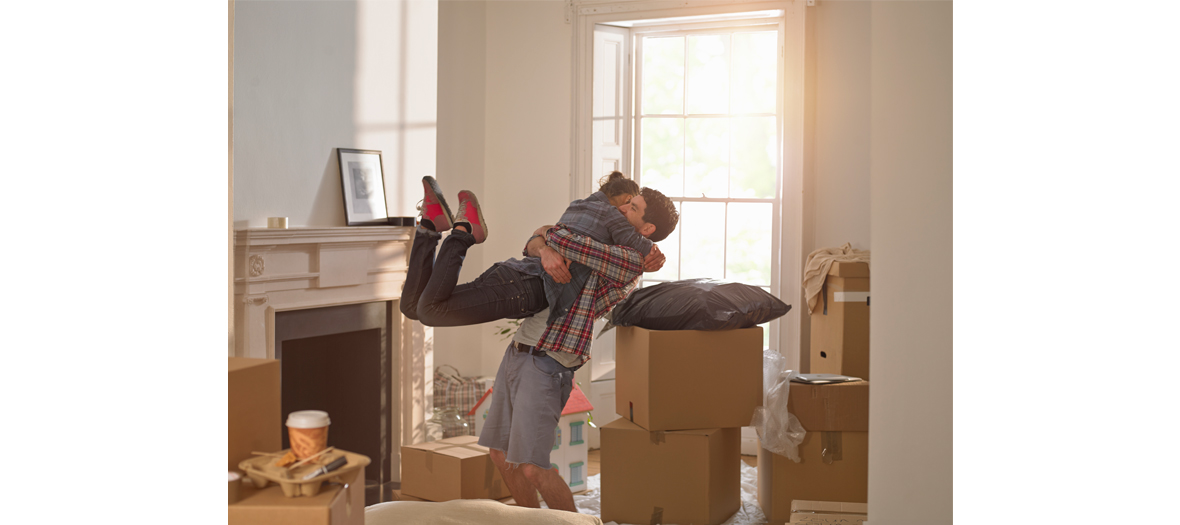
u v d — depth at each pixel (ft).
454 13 15.08
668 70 15.42
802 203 14.19
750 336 10.31
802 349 14.32
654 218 9.97
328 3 11.51
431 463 10.78
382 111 12.44
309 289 11.02
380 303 12.31
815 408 10.12
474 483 10.62
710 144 15.21
